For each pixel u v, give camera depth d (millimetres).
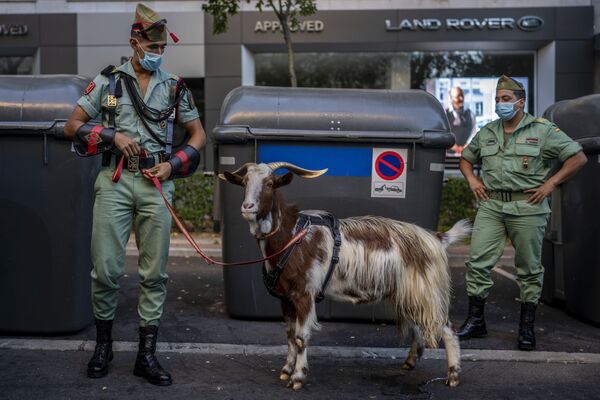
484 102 14328
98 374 4496
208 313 6219
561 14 13453
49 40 13969
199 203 10703
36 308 5270
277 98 5676
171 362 4863
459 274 8359
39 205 5156
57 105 5109
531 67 14250
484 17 13523
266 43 13750
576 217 6074
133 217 4523
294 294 4277
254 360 4945
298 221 4305
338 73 14414
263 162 5598
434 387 4480
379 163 5633
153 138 4391
